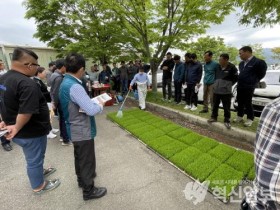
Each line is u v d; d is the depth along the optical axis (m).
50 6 8.39
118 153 3.80
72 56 2.18
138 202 2.49
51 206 2.49
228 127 4.27
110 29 8.46
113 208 2.41
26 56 2.22
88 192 2.51
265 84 5.30
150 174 3.08
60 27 9.18
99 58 9.66
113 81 10.09
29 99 2.15
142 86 6.82
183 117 5.57
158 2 7.11
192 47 8.18
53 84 3.87
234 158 3.29
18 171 3.31
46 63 13.74
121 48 8.99
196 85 5.70
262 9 3.43
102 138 4.58
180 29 6.93
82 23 9.09
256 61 3.92
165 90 7.45
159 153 3.66
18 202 2.59
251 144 3.88
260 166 0.82
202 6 6.31
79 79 2.31
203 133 4.60
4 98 2.26
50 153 3.90
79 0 8.36
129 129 4.91
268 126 0.81
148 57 8.06
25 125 2.36
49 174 3.18
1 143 4.11
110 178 3.01
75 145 2.35
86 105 2.13
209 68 5.19
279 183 0.76
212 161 3.24
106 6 6.79
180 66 6.50
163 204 2.44
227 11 6.09
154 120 5.59
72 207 2.46
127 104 8.07
